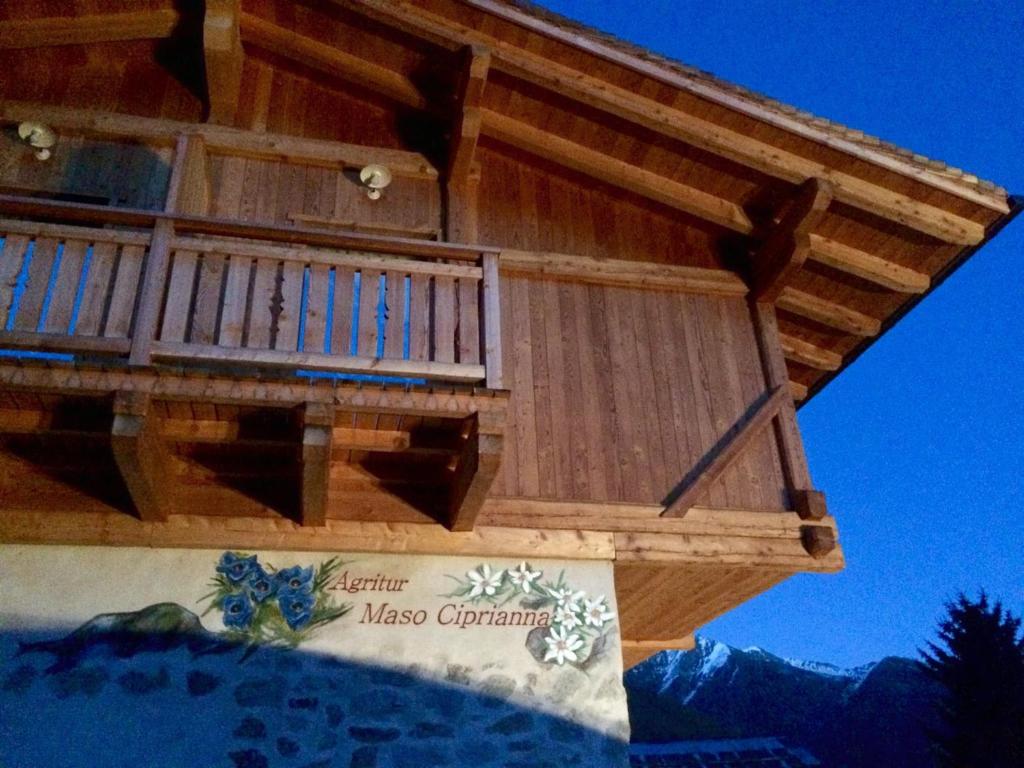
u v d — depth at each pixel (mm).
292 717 5301
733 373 7457
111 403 5227
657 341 7414
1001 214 7383
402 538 5973
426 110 7891
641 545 6359
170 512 5766
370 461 6027
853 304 8383
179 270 5707
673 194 7906
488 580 6012
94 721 5109
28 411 5332
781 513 6770
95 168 7160
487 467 5344
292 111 7910
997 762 18391
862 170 7387
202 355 5402
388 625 5715
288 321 5672
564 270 7484
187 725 5176
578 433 6781
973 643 19969
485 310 5953
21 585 5484
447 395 5473
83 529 5637
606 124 7691
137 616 5477
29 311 5406
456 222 7523
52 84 7594
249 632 5531
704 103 7266
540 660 5773
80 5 7508
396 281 5996
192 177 7145
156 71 7824
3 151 7070
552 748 5492
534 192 8000
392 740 5332
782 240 7645
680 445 6957
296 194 7441
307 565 5840
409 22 7262
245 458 5883
